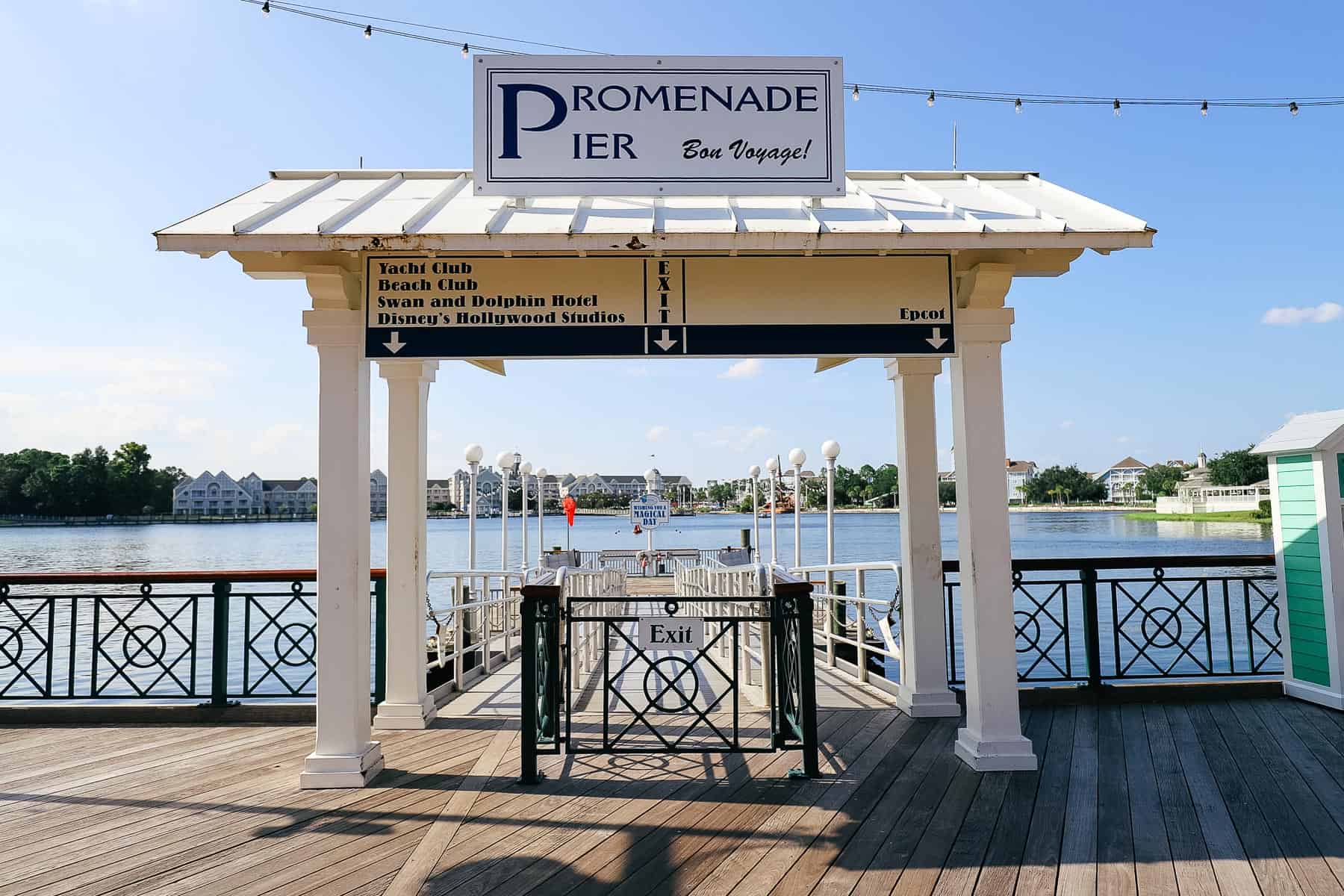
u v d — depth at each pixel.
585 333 4.20
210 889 2.97
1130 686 5.63
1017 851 3.24
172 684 10.73
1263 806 3.67
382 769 4.40
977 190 5.02
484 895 2.92
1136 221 3.98
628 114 4.35
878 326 4.27
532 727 4.14
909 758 4.46
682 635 4.29
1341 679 5.27
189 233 3.67
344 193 4.64
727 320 4.23
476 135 4.32
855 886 2.96
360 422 4.31
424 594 5.64
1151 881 2.98
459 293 4.20
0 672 11.52
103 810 3.79
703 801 3.84
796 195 4.33
